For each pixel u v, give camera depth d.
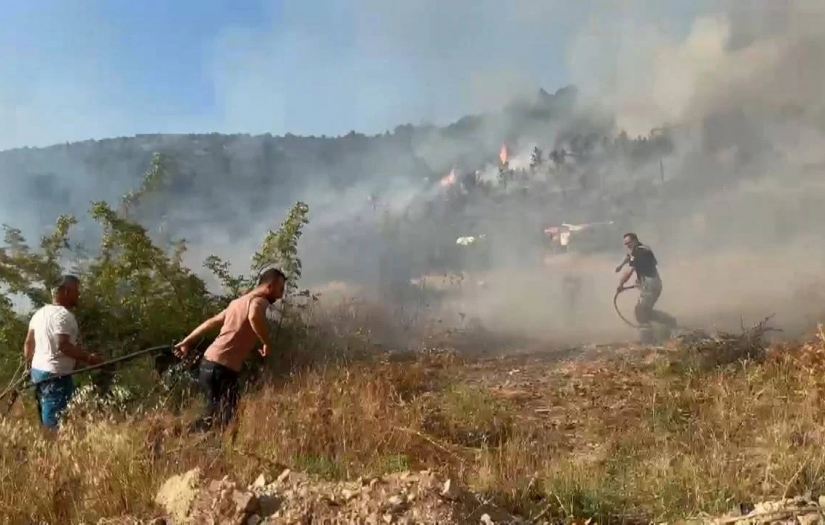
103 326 8.42
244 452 5.54
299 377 8.14
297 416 6.32
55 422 6.61
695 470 5.09
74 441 5.30
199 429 6.33
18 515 4.78
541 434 6.44
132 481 4.96
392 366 8.66
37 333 6.81
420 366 8.79
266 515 4.49
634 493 4.95
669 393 7.16
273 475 5.28
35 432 5.75
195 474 4.90
